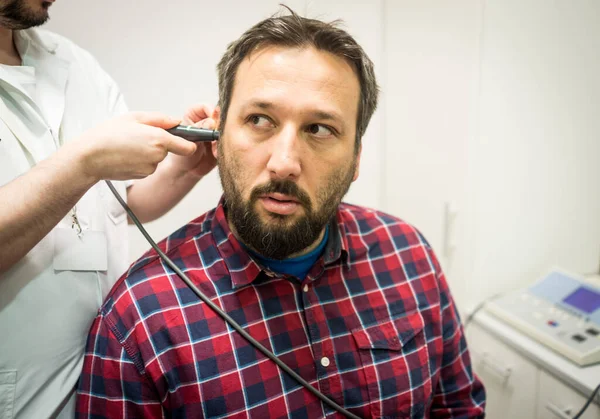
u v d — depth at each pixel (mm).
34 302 566
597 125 1251
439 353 772
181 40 984
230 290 647
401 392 695
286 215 572
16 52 667
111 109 806
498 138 1206
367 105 650
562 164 1271
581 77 1193
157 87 1003
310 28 560
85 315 639
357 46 587
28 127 608
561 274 1269
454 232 1304
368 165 1194
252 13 1014
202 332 610
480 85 1160
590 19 1143
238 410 598
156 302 613
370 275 761
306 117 548
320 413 635
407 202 1254
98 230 667
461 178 1255
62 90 689
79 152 483
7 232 464
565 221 1336
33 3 564
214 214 718
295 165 537
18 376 562
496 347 1200
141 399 588
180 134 598
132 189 830
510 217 1293
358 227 812
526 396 1112
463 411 802
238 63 586
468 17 1104
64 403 614
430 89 1154
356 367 680
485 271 1331
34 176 473
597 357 994
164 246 690
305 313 672
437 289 803
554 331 1091
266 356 623
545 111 1203
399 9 1075
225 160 594
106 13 920
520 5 1094
